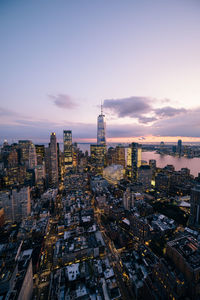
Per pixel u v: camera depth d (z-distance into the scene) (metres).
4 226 199.88
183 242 95.06
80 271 110.88
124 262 123.25
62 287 101.69
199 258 80.31
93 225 174.50
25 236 164.50
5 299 84.94
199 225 173.12
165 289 83.19
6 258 119.56
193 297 72.94
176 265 86.19
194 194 178.88
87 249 134.25
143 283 97.94
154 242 150.25
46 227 183.38
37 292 111.50
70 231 164.88
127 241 156.12
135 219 167.38
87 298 93.75
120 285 112.69
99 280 105.62
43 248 156.62
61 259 128.75
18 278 98.44
